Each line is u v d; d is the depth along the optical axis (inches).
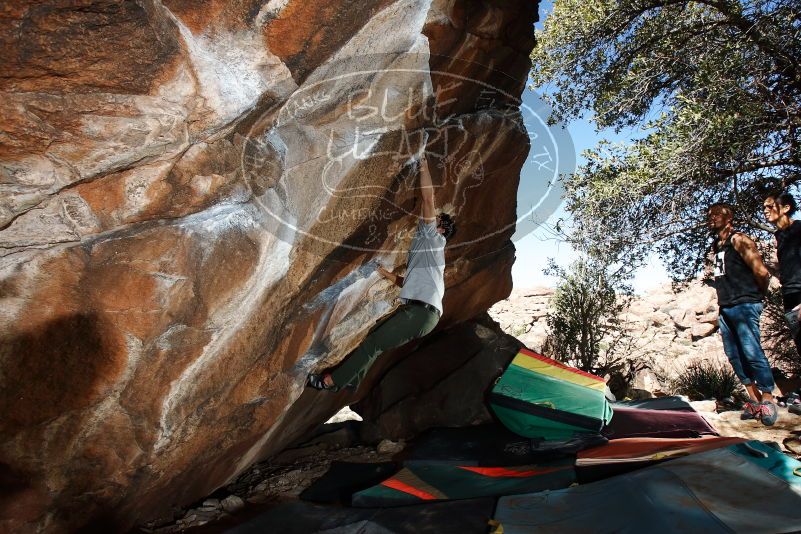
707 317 602.5
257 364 107.8
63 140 60.3
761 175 251.1
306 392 139.4
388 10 79.0
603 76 283.3
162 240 74.8
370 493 123.8
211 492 135.0
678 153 234.7
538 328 583.8
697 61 258.8
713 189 259.4
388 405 192.9
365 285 131.7
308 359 130.3
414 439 183.8
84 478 85.1
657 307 692.7
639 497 100.2
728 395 256.4
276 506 126.9
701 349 556.4
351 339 143.4
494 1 108.5
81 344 74.2
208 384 96.3
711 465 108.0
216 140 74.3
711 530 87.9
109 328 75.0
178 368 86.9
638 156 255.4
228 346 95.4
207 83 66.7
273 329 105.9
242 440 120.8
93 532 94.6
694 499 97.0
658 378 363.9
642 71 265.9
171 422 92.4
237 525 115.5
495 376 193.6
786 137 241.0
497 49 117.4
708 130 226.4
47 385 73.7
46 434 76.7
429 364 201.5
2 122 55.7
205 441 107.6
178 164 72.1
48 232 67.0
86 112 59.7
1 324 68.8
